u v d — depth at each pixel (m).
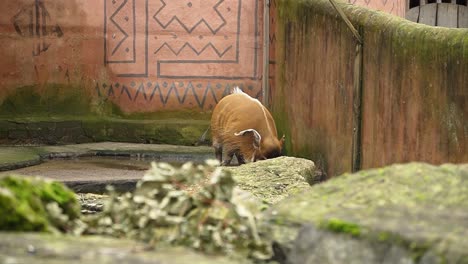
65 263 2.62
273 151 12.87
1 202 3.02
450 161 8.08
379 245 2.84
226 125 13.23
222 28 16.08
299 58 13.69
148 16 16.11
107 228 3.36
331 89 11.98
